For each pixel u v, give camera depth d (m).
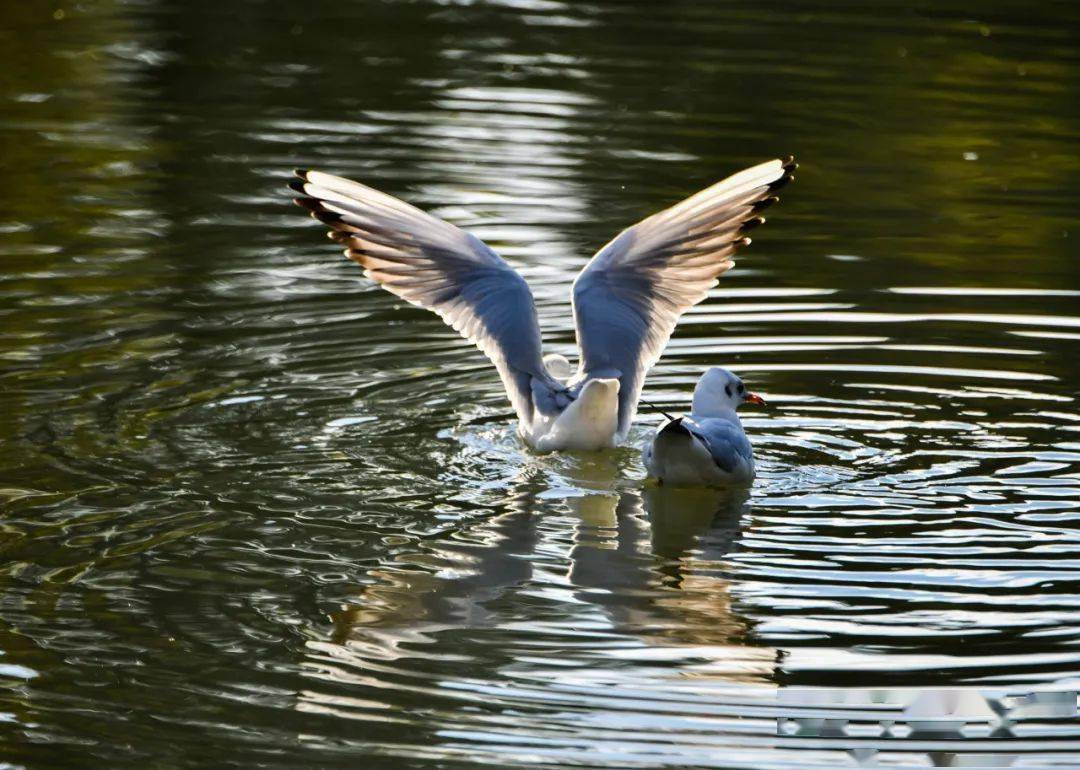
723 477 12.05
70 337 15.12
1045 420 13.62
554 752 8.34
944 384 14.51
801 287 17.33
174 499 11.64
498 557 10.86
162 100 24.72
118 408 13.43
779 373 14.81
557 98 25.14
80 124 23.20
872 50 28.45
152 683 9.00
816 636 9.62
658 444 11.89
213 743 8.37
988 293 17.16
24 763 8.16
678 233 13.37
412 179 20.70
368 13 31.47
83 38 28.56
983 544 11.03
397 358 15.10
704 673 9.16
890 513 11.65
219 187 20.48
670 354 15.34
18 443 12.57
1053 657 9.32
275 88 25.56
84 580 10.28
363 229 12.88
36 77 25.78
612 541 11.16
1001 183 21.45
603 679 9.11
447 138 22.83
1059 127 23.95
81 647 9.40
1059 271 17.97
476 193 20.14
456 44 28.83
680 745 8.40
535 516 11.67
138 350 14.87
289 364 14.74
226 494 11.80
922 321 16.23
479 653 9.41
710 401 12.92
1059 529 11.29
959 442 13.11
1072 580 10.38
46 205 19.50
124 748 8.31
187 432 12.98
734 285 17.41
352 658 9.34
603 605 10.06
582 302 13.16
